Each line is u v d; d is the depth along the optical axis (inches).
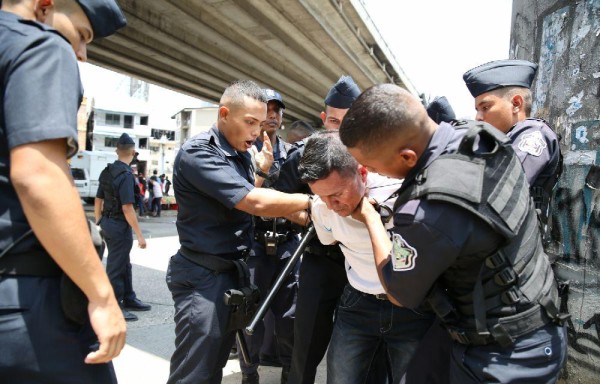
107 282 49.0
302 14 445.7
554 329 56.4
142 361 129.6
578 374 97.9
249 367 113.9
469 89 95.6
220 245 87.7
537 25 115.6
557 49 106.9
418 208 51.7
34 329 48.7
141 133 1765.5
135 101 1775.3
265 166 114.8
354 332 81.6
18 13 50.1
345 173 67.3
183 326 86.8
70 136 44.9
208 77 598.5
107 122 1731.1
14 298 48.1
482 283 54.3
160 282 226.5
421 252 51.4
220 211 87.7
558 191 104.3
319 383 122.3
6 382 49.0
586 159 97.4
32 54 45.6
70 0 51.8
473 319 55.8
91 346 53.6
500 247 52.3
